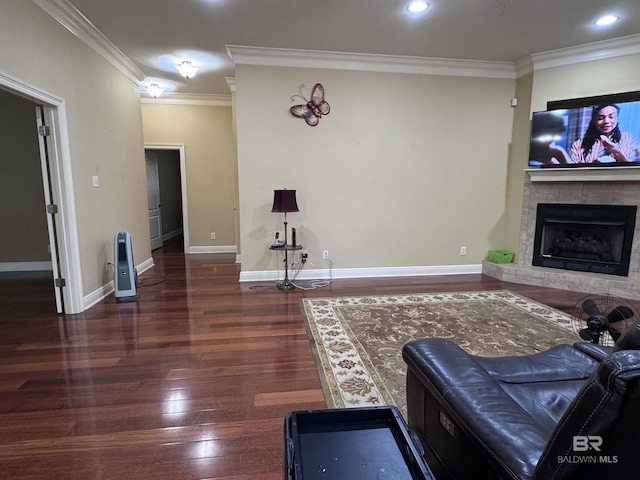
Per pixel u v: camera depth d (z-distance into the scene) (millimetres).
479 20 3357
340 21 3371
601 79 3980
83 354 2551
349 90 4371
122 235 3744
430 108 4547
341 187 4531
